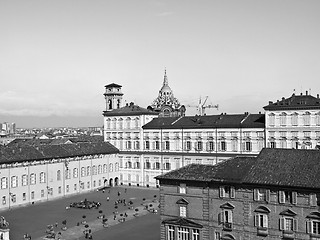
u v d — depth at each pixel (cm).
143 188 16262
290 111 13450
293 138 13425
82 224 10612
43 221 10994
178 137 15838
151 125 16500
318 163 7412
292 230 7144
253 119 14700
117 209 12369
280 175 7444
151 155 16450
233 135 14638
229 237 7769
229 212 7788
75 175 15150
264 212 7419
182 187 8319
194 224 8088
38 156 13762
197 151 15400
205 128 15200
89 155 15762
